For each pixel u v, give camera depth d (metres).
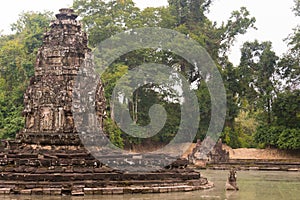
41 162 28.02
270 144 67.56
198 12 75.88
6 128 55.53
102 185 26.89
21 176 26.72
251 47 73.75
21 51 63.66
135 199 23.92
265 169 57.50
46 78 33.00
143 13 69.00
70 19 34.53
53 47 33.50
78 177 26.94
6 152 30.41
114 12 67.06
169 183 28.83
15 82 61.84
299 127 66.31
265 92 72.25
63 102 32.28
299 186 34.25
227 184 30.50
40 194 25.81
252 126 98.62
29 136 31.64
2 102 58.53
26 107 33.31
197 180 30.80
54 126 32.06
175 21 72.31
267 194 28.34
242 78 73.12
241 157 68.12
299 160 62.00
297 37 68.31
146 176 28.48
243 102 77.38
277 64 70.94
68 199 23.84
